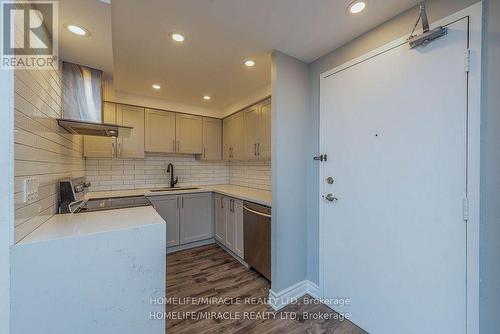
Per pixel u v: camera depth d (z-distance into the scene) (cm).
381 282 152
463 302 117
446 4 121
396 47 142
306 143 205
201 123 366
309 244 208
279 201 187
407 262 139
